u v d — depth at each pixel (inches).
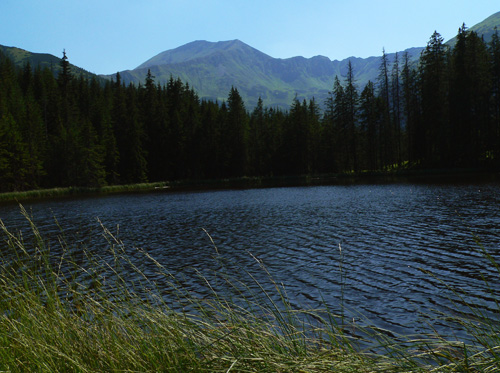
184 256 607.8
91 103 3715.6
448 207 988.6
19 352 136.3
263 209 1222.9
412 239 650.8
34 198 2153.1
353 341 214.8
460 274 444.8
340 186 2015.3
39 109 3240.7
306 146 3127.5
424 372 121.3
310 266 515.8
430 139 2386.8
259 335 146.5
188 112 3417.8
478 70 2269.9
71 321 156.9
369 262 520.1
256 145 3403.1
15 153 2517.2
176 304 249.4
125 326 151.8
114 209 1400.1
